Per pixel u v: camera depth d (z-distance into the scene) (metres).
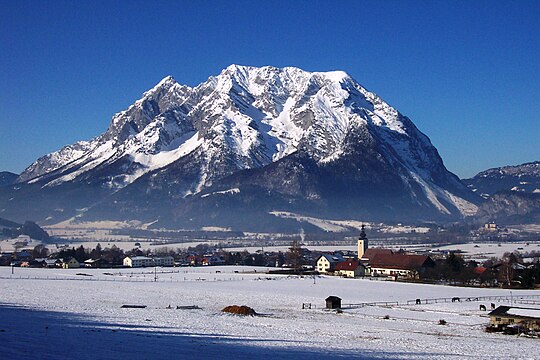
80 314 105.00
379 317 126.25
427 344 87.69
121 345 68.69
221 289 179.50
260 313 126.25
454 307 144.75
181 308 128.62
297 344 80.00
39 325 83.62
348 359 69.56
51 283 190.62
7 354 58.22
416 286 199.75
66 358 58.28
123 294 159.12
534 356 79.81
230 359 64.50
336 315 127.88
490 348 86.56
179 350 68.06
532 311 117.38
